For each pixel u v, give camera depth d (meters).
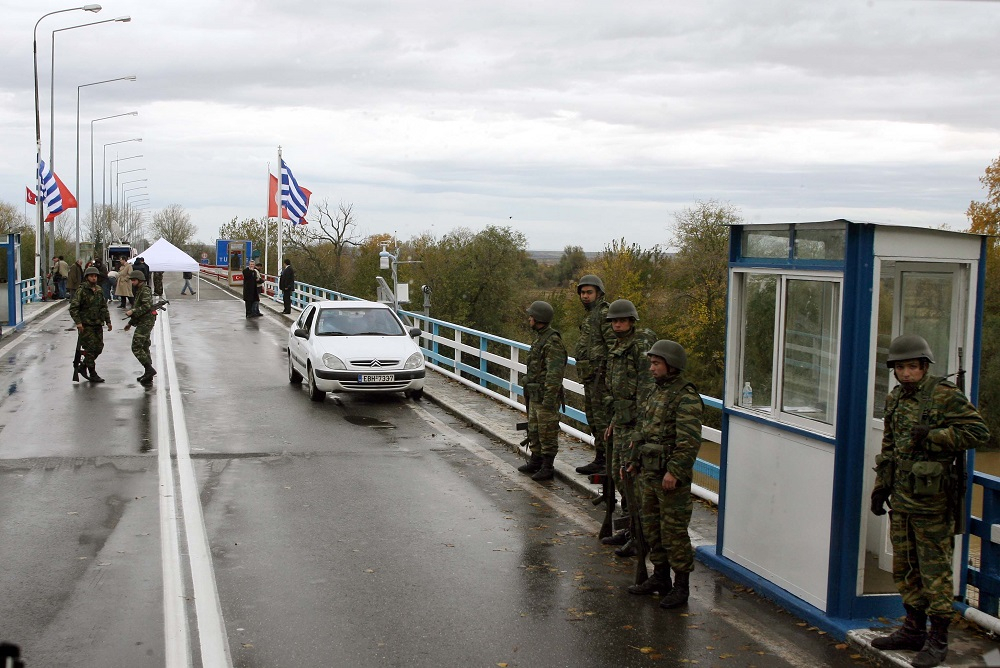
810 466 5.66
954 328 5.52
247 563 6.69
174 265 41.97
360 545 7.18
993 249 22.05
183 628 5.46
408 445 11.26
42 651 5.10
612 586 6.32
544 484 9.34
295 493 8.78
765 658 5.11
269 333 26.05
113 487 8.86
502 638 5.38
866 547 5.85
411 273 61.69
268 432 11.90
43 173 36.06
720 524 6.66
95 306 15.76
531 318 9.52
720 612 5.81
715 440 7.93
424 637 5.38
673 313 46.91
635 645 5.29
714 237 44.97
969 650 5.00
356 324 15.68
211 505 8.27
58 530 7.41
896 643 4.99
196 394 15.02
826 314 5.56
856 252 5.26
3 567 6.50
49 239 39.41
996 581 5.29
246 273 31.25
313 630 5.46
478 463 10.30
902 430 4.81
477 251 60.28
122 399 14.33
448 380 16.88
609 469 7.21
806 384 5.74
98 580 6.26
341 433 11.96
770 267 6.03
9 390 15.08
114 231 72.75
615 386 7.10
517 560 6.87
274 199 42.38
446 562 6.80
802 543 5.75
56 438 11.22
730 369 6.52
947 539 4.78
